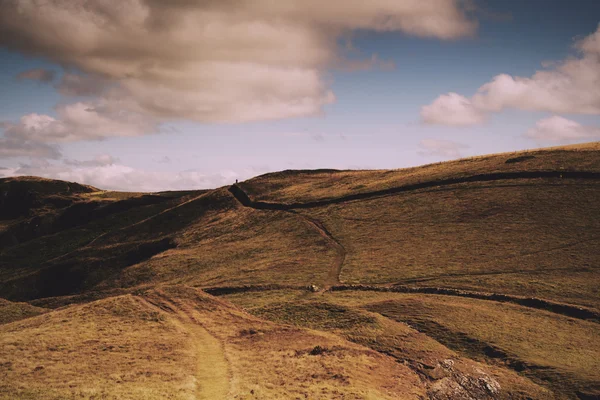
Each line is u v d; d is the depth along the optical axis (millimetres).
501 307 51469
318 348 37938
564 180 86688
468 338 42750
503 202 84188
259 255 87875
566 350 40375
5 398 26641
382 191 105500
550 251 64938
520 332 44031
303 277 70438
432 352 39344
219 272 82312
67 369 32500
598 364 37562
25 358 34562
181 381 30547
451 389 33000
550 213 76500
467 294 56094
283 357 36438
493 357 39719
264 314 52406
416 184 103438
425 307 50844
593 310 48594
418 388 32375
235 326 46188
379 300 55688
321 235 90500
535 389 34125
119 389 28297
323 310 51031
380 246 78625
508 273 60344
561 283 55594
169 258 99312
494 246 69375
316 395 28391
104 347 38031
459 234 76375
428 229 81250
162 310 50688
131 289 84375
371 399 27859
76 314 48438
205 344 40438
